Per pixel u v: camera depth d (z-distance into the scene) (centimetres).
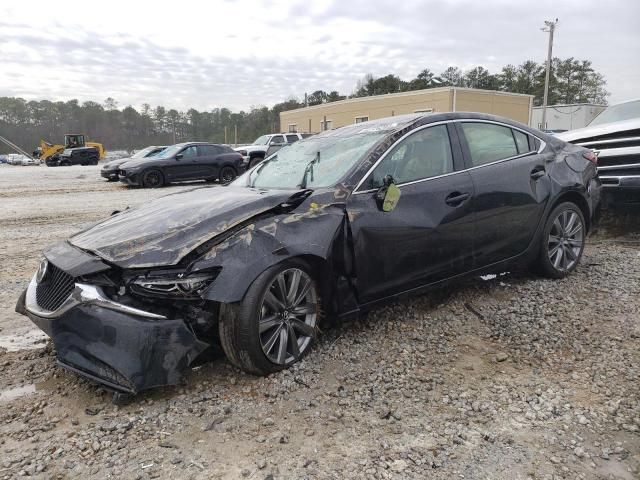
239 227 338
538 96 8688
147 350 297
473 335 409
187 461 264
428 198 408
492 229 452
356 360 368
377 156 399
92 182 2100
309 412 306
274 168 468
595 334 404
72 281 320
